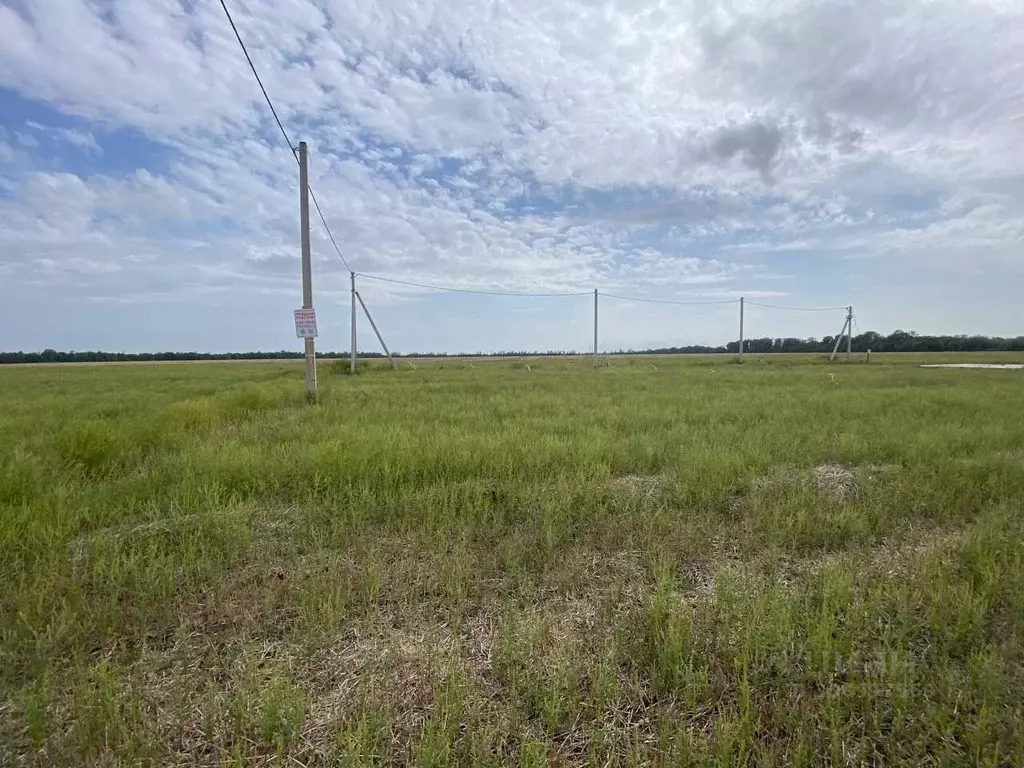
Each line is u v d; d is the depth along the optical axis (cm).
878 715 231
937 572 352
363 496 484
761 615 292
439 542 409
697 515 478
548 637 292
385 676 261
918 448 678
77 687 243
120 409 1167
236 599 330
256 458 593
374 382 2081
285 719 222
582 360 5731
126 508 474
